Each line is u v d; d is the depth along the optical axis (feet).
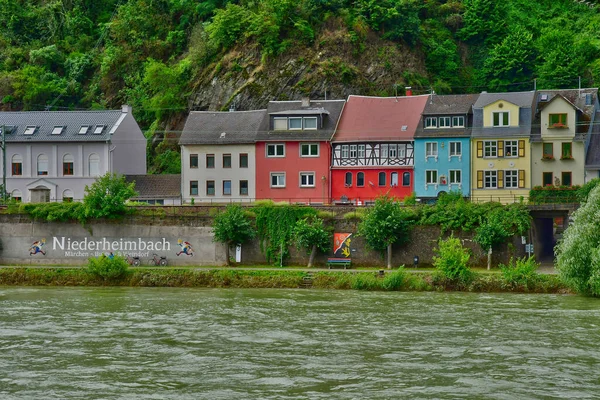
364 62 407.03
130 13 489.26
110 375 145.48
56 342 170.30
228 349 163.63
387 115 332.19
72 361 155.02
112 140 339.57
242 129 336.49
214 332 179.32
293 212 280.92
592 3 480.23
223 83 413.59
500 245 266.36
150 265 284.61
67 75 481.87
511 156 310.86
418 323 187.93
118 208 286.87
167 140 417.28
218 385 139.23
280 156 329.31
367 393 134.41
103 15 525.34
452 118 318.24
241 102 403.34
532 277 237.66
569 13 475.72
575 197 294.87
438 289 239.50
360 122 331.57
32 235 290.97
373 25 415.64
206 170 334.24
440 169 317.22
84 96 467.93
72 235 289.12
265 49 409.69
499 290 236.63
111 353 160.86
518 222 264.93
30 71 468.34
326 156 326.85
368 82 401.70
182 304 217.36
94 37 508.12
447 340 169.99
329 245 277.64
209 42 433.07
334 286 247.09
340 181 326.44
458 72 436.35
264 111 344.28
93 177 338.95
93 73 480.23
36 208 290.97
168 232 284.20
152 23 485.15
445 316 196.44
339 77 397.80
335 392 135.13
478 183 313.73
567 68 417.90
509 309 205.98
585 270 225.35
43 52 482.28
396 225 268.21
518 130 311.06
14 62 489.67
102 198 287.89
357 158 325.01
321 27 416.87
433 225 271.28
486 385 138.31
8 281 261.44
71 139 339.57
